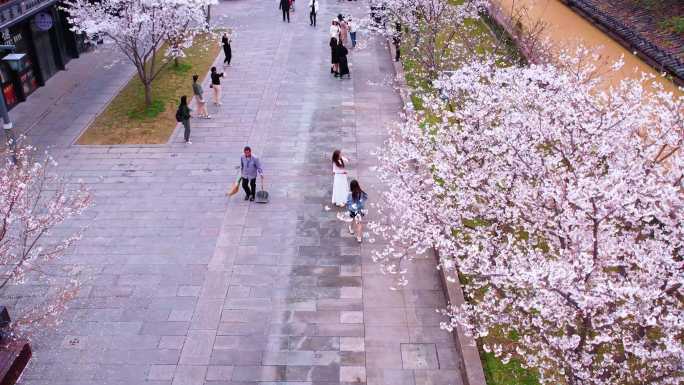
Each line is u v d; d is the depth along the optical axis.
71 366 10.59
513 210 10.14
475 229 11.09
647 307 7.66
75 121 20.70
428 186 12.42
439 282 12.75
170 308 12.02
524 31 22.77
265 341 11.18
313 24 32.69
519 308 9.84
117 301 12.20
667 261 7.79
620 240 9.13
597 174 9.55
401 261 13.14
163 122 20.64
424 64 20.91
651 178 8.47
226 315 11.83
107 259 13.48
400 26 25.67
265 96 22.94
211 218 15.08
